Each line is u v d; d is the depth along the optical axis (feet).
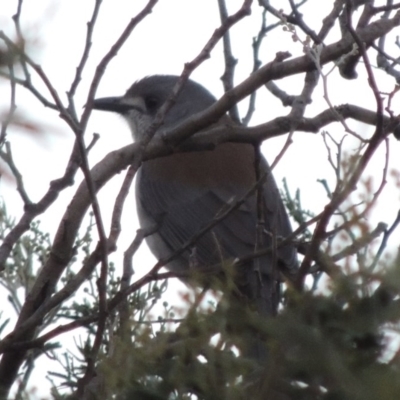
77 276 23.59
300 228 23.73
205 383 16.58
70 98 24.75
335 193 19.13
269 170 25.62
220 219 25.41
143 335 17.34
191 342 16.80
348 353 15.06
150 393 17.24
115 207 24.06
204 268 21.81
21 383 19.03
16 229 25.14
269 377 15.60
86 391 18.94
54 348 27.22
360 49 23.59
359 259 15.44
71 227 27.20
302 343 15.17
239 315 16.52
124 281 23.44
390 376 13.71
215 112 29.60
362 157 19.74
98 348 20.90
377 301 15.12
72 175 25.96
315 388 15.40
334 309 15.31
